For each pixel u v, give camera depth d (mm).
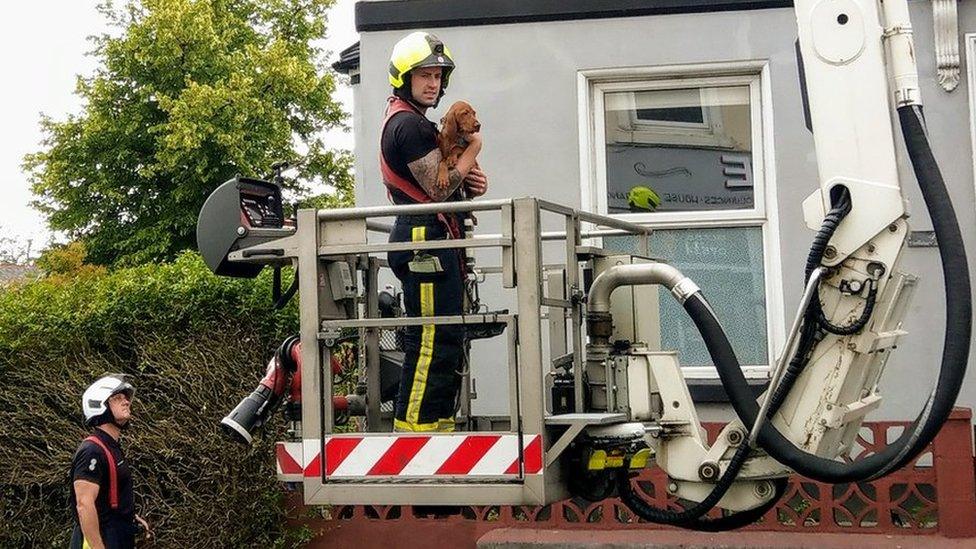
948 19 7969
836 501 7375
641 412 5328
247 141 29312
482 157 8602
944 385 4660
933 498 7504
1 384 8562
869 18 5000
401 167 5340
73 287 8758
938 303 7891
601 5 8430
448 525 7848
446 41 8633
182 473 8203
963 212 8023
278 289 5730
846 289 4977
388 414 5809
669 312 8375
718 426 6949
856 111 4988
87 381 8406
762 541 7258
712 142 8438
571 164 8500
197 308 8281
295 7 34344
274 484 7992
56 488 8664
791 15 8234
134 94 31016
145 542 8070
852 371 5074
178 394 8219
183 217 30062
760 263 8328
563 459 5031
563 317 5785
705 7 8320
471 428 5945
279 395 5465
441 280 5207
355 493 4957
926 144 4855
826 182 5004
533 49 8547
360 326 5031
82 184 31859
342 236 5105
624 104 8594
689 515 5328
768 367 8195
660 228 8445
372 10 8664
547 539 7520
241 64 30672
